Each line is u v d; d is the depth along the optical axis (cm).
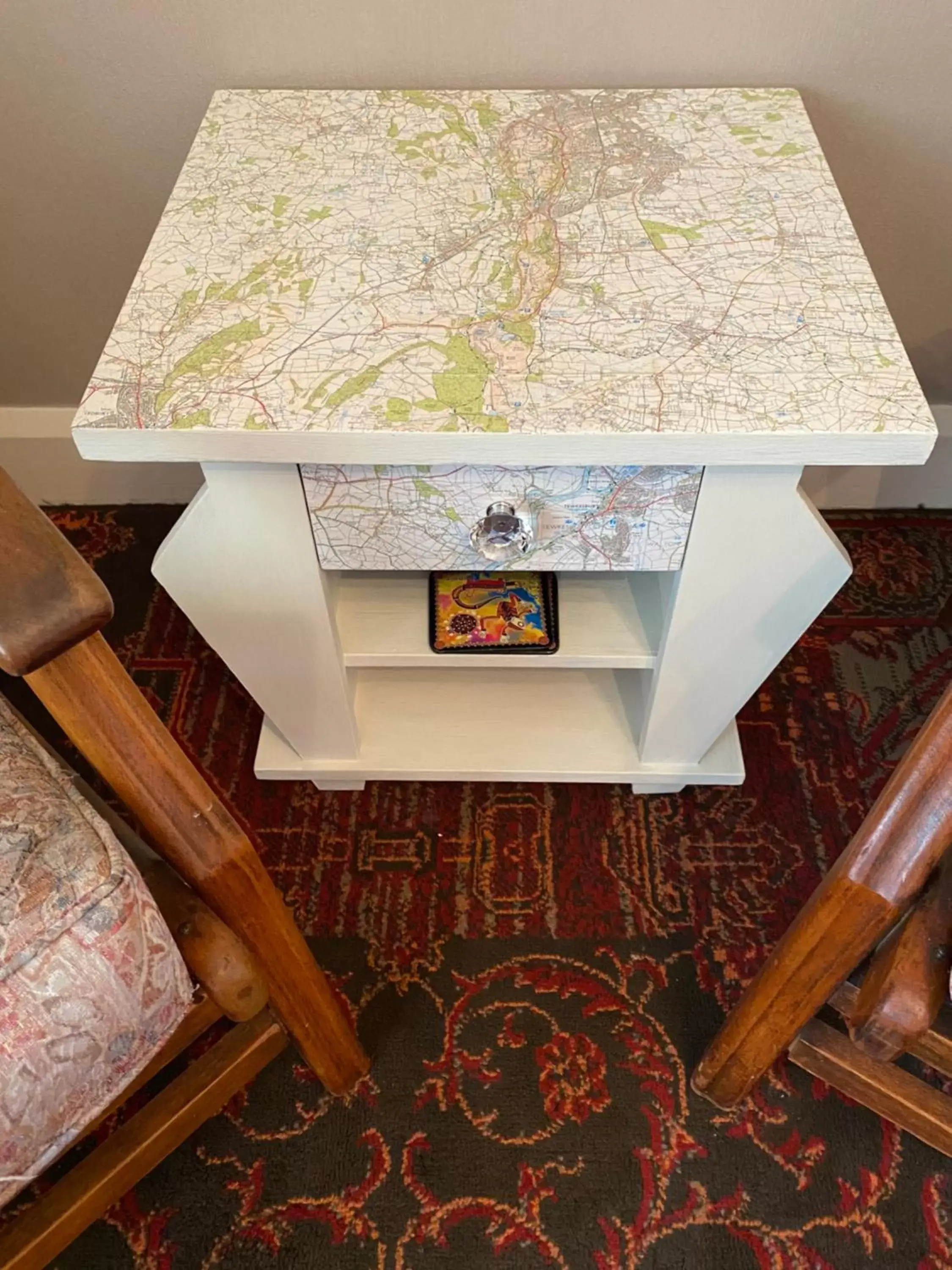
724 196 78
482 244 75
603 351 68
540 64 89
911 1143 90
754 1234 86
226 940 63
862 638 122
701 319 70
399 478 71
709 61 88
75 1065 54
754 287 72
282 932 70
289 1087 93
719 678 90
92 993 54
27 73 89
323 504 73
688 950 100
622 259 74
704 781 105
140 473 130
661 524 75
